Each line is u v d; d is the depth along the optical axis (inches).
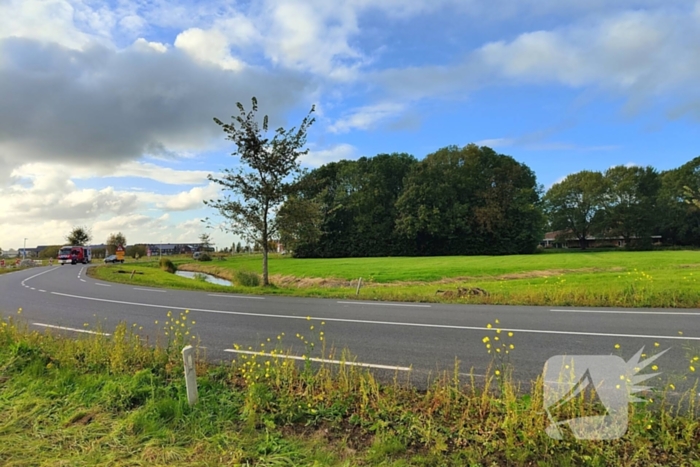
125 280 925.8
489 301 487.5
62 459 127.1
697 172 2711.6
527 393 175.0
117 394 172.1
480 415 148.2
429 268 1198.9
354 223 2669.8
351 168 2738.7
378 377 205.6
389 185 2755.9
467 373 210.4
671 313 388.5
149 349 231.5
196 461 125.6
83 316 417.7
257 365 203.5
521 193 2518.5
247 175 744.3
